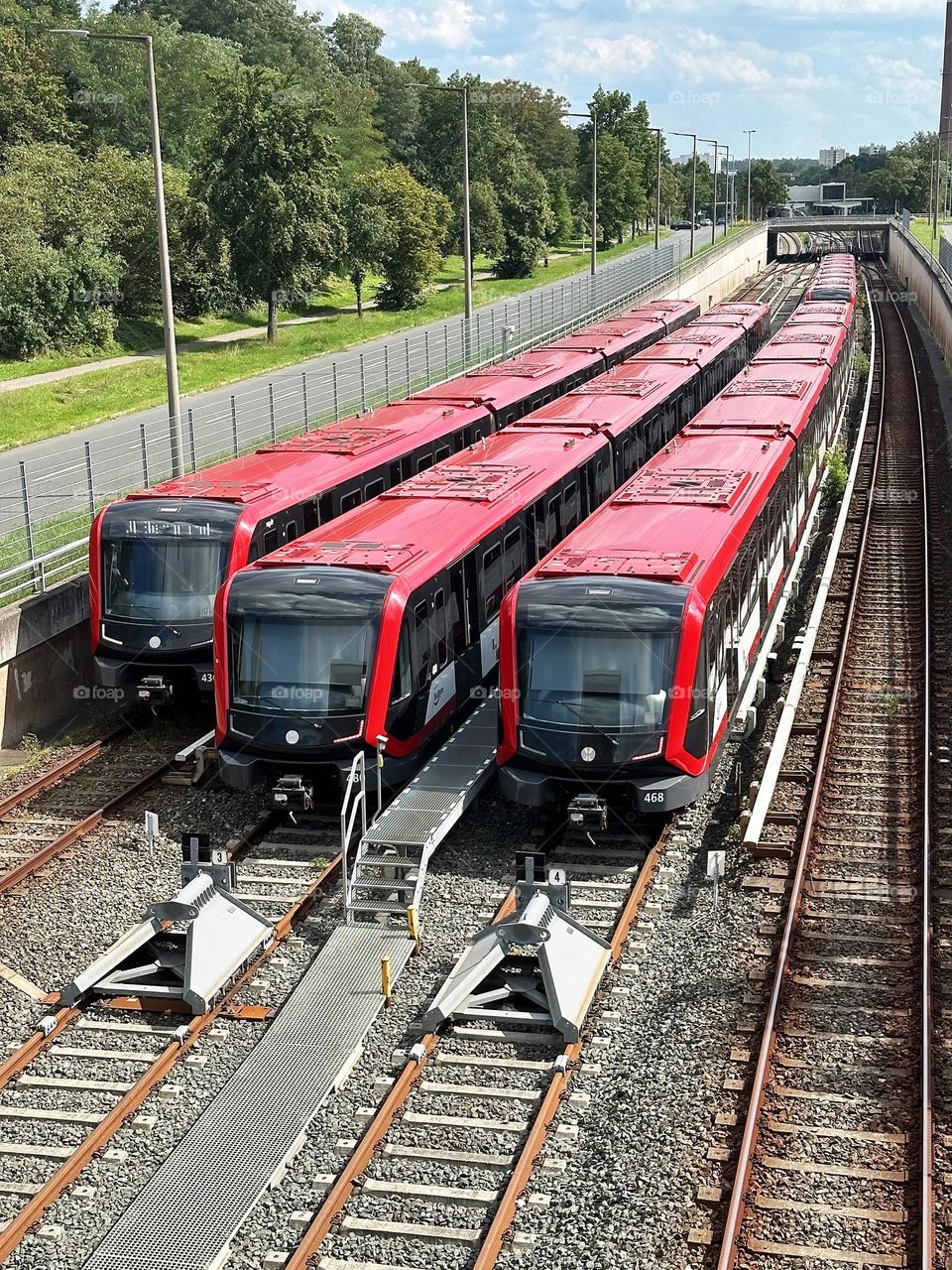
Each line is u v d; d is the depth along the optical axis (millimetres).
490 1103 11805
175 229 65438
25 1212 10469
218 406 44781
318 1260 9977
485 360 48594
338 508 23875
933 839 16516
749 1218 10117
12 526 28438
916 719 20609
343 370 52094
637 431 29016
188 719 22422
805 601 27203
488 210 87875
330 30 147125
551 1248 9945
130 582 21172
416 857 15664
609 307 63562
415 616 18031
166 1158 11203
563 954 13328
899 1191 10359
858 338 63875
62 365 55562
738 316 48344
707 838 17047
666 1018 12953
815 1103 11453
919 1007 12852
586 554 18266
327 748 17359
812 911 14906
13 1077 12484
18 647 21562
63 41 86688
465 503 21125
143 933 14258
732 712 19000
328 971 14062
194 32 120375
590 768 16469
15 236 57781
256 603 17719
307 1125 11578
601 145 108875
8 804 18656
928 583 27953
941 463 40062
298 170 60969
